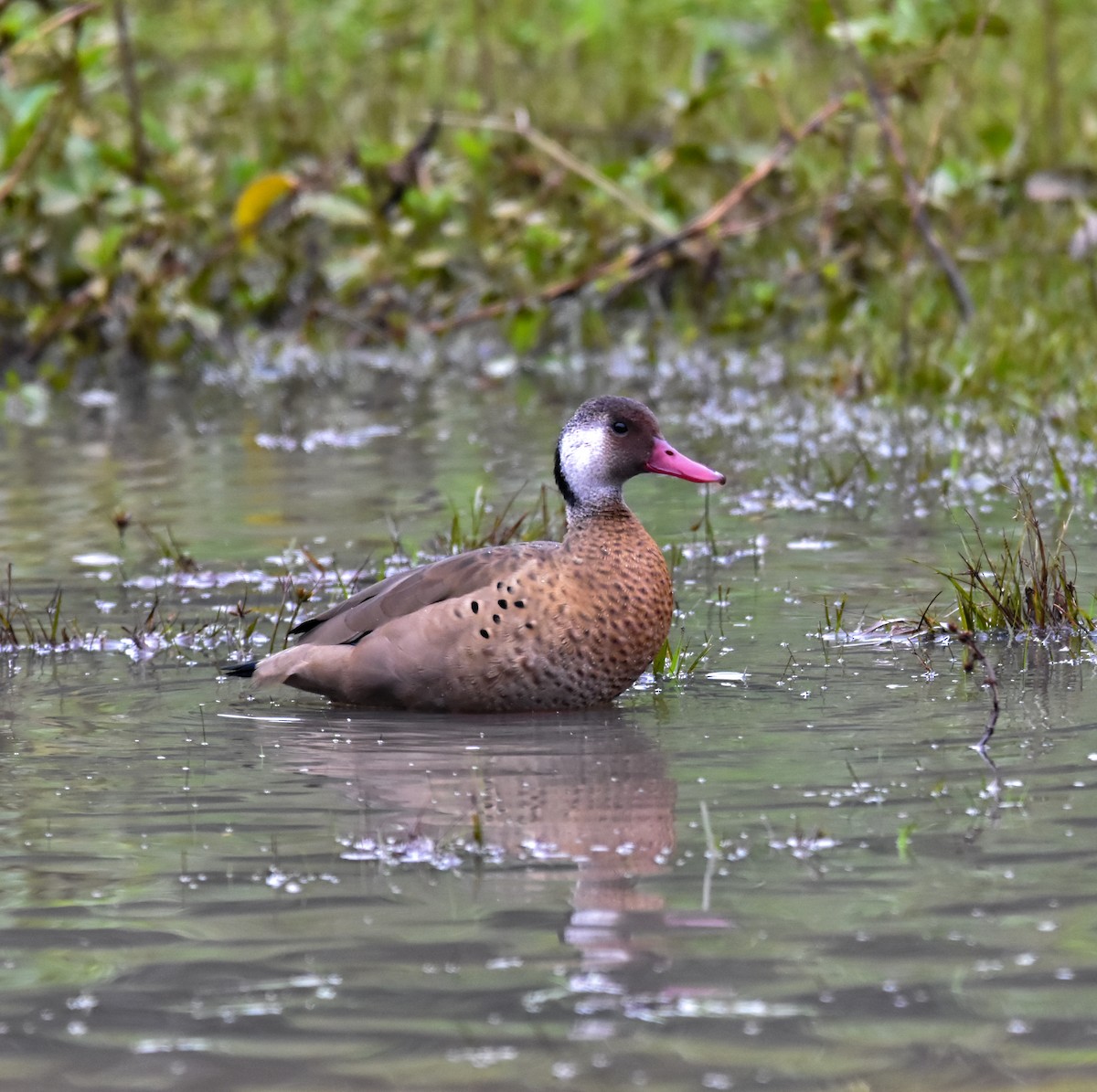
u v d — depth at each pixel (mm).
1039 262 19984
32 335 19938
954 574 11523
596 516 9547
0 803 7777
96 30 22734
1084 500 13359
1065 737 8320
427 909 6500
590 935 6254
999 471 14414
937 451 15297
